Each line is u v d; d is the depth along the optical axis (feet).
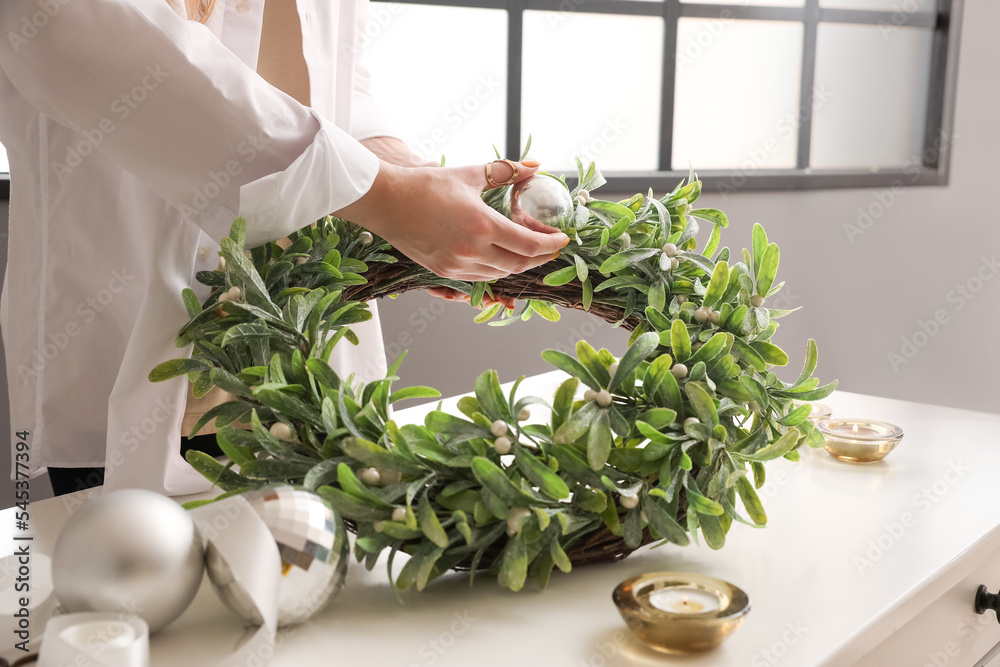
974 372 10.11
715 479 1.91
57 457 2.60
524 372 6.98
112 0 1.79
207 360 2.02
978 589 2.34
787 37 8.50
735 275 2.23
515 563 1.71
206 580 1.61
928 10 9.31
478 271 2.24
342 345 3.14
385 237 2.19
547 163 7.35
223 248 1.91
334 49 2.84
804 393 2.18
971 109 9.45
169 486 2.30
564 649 1.60
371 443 1.72
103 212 2.42
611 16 7.39
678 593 1.64
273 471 1.80
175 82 1.87
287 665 1.53
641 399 1.94
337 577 1.60
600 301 2.50
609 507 1.82
